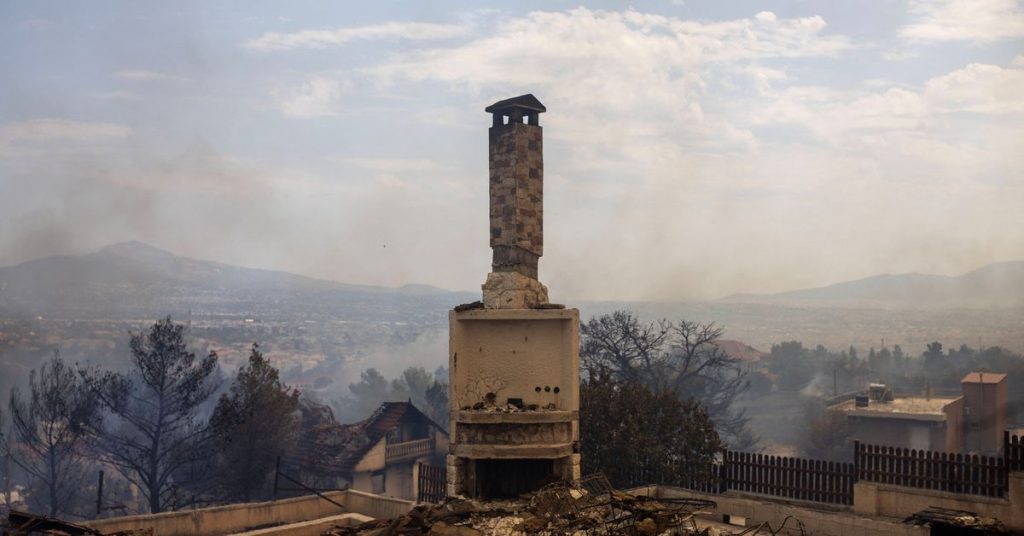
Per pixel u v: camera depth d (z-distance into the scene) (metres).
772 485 27.17
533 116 25.16
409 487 54.12
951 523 21.86
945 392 101.12
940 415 67.50
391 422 53.72
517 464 24.45
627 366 60.75
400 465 53.62
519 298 24.42
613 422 34.94
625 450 33.94
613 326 63.12
